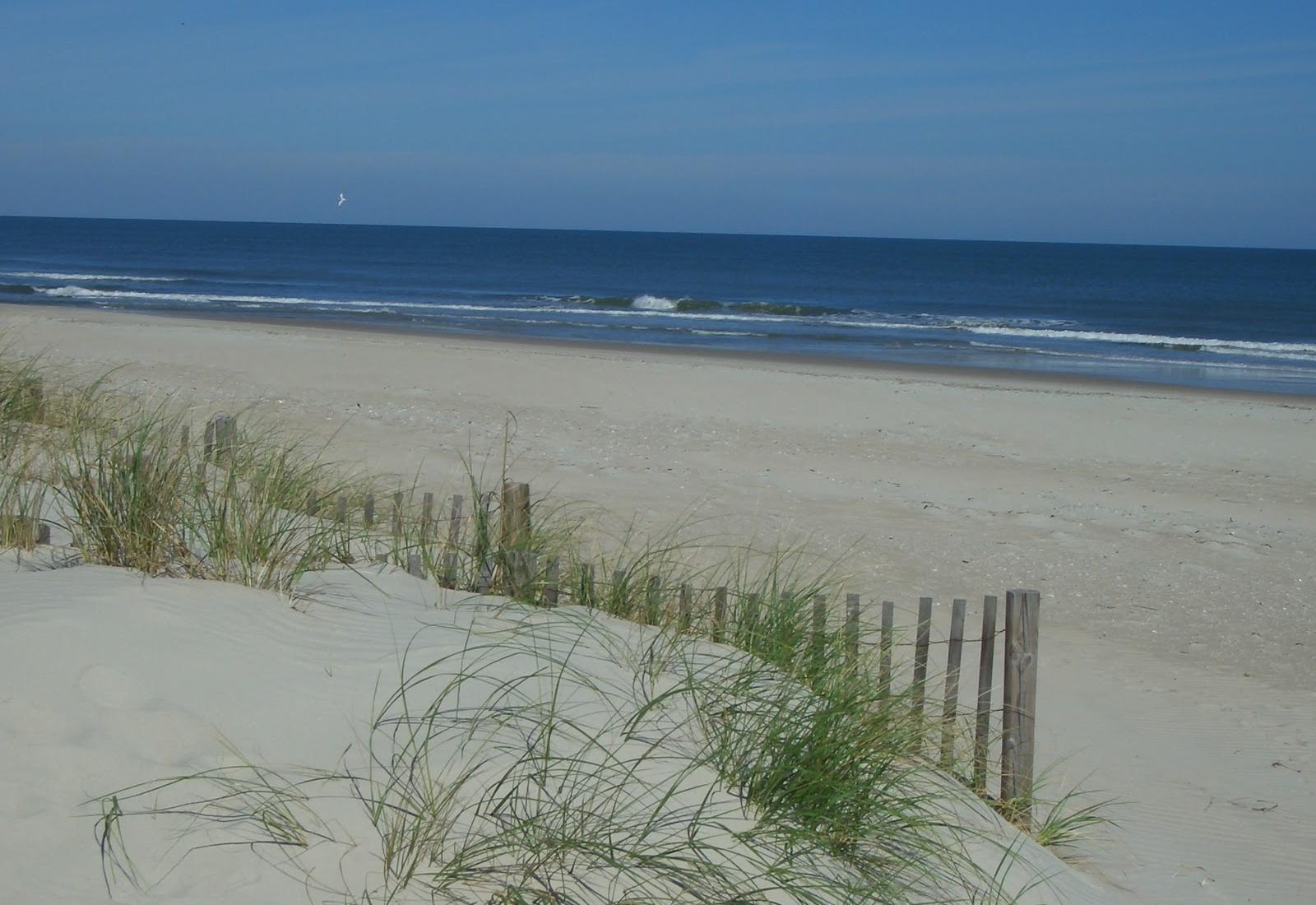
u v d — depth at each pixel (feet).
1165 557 37.01
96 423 22.17
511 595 17.43
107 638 12.49
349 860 10.01
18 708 11.04
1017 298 202.69
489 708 12.73
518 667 13.92
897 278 264.72
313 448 41.86
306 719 11.96
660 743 12.82
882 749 13.44
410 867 10.03
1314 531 41.98
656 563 23.68
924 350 109.91
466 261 303.68
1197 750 22.17
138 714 11.35
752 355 96.12
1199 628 30.63
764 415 60.23
